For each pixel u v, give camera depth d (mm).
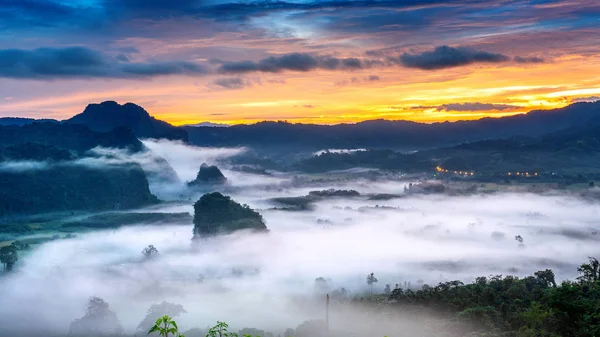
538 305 134000
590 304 125625
